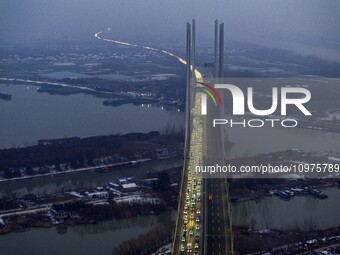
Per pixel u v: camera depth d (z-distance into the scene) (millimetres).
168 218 169750
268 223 162500
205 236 127188
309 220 165000
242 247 140750
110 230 163750
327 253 141000
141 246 144125
